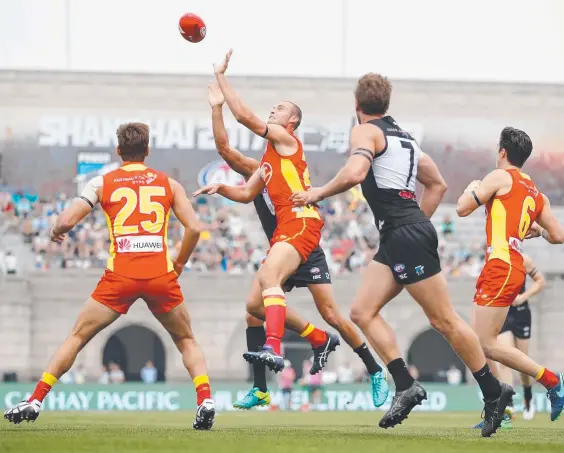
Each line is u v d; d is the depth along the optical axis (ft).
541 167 237.45
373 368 66.33
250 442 47.34
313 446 45.52
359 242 221.87
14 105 229.86
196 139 232.94
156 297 56.39
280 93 234.38
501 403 56.44
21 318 207.41
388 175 54.13
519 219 62.95
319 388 176.14
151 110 232.94
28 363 207.92
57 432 55.62
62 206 227.61
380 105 54.85
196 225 57.36
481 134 237.45
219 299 211.61
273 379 215.10
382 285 55.11
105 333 210.18
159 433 55.06
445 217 231.71
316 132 234.38
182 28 61.00
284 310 57.16
